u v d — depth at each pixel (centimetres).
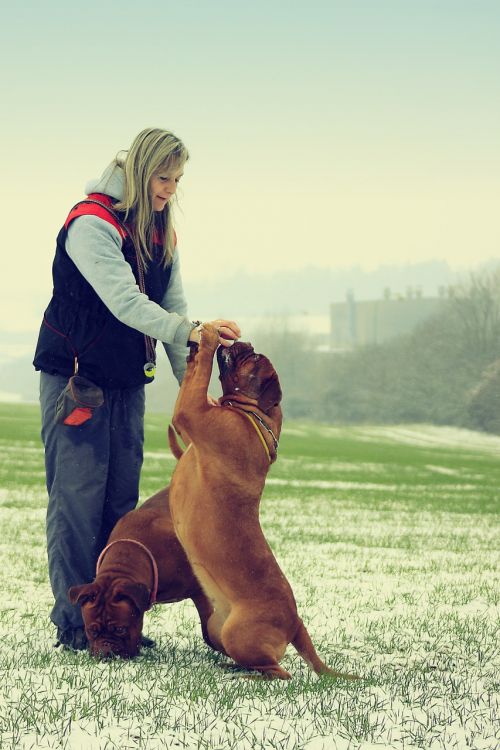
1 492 2309
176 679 567
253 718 494
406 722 498
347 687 571
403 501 2683
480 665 675
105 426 688
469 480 3919
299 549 1473
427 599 1019
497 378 11044
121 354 681
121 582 621
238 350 630
